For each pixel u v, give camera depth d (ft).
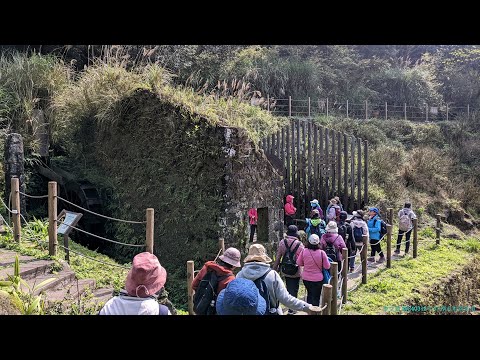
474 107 101.24
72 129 42.14
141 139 36.55
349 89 91.91
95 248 38.34
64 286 21.81
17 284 17.69
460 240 51.03
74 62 58.49
